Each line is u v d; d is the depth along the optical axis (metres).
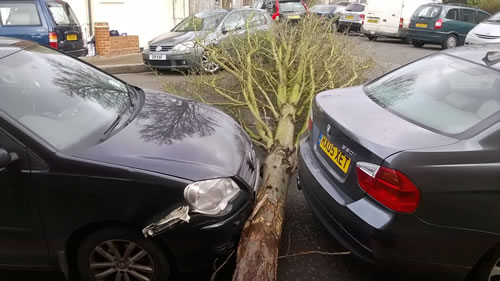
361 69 6.13
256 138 4.82
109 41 11.27
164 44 9.16
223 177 2.51
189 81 5.90
